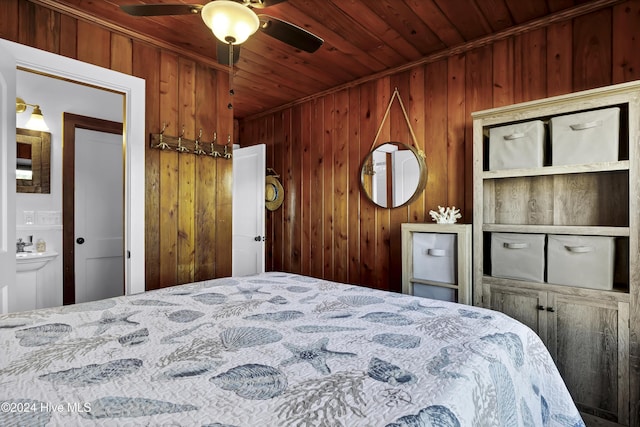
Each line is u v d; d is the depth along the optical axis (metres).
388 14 2.14
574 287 1.80
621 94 1.67
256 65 2.86
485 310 1.26
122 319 1.14
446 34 2.38
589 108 1.78
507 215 2.25
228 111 2.96
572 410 1.05
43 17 1.99
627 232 1.66
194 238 2.71
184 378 0.74
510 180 2.25
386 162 2.93
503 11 2.11
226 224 2.93
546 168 1.91
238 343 0.94
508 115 2.03
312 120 3.56
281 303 1.35
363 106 3.14
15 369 0.77
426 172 2.71
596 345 1.73
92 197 3.35
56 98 3.15
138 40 2.39
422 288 2.42
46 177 3.09
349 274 3.22
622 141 1.79
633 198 1.63
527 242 1.97
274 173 3.93
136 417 0.59
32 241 2.97
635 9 1.92
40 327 1.05
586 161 1.78
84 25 2.14
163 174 2.52
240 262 3.89
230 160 2.96
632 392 1.63
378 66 2.88
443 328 1.06
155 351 0.88
